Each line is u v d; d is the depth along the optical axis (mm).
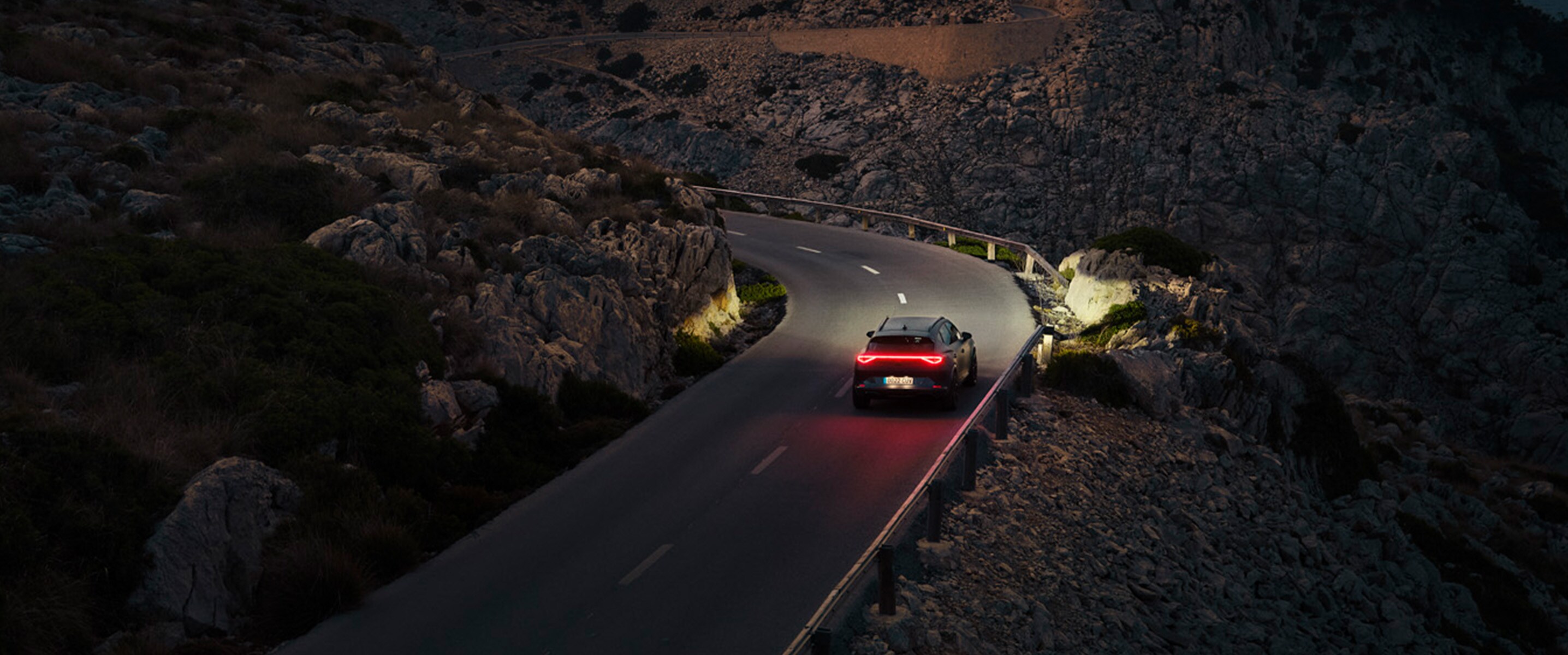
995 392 18234
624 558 13367
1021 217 90188
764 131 111688
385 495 14727
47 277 16000
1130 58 106000
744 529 14273
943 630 11797
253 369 15219
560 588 12461
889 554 11453
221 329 15836
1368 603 19547
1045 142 98062
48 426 12227
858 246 44094
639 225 27484
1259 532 20234
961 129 101562
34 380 13727
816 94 114938
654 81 128750
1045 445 19375
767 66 123562
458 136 33188
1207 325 26375
